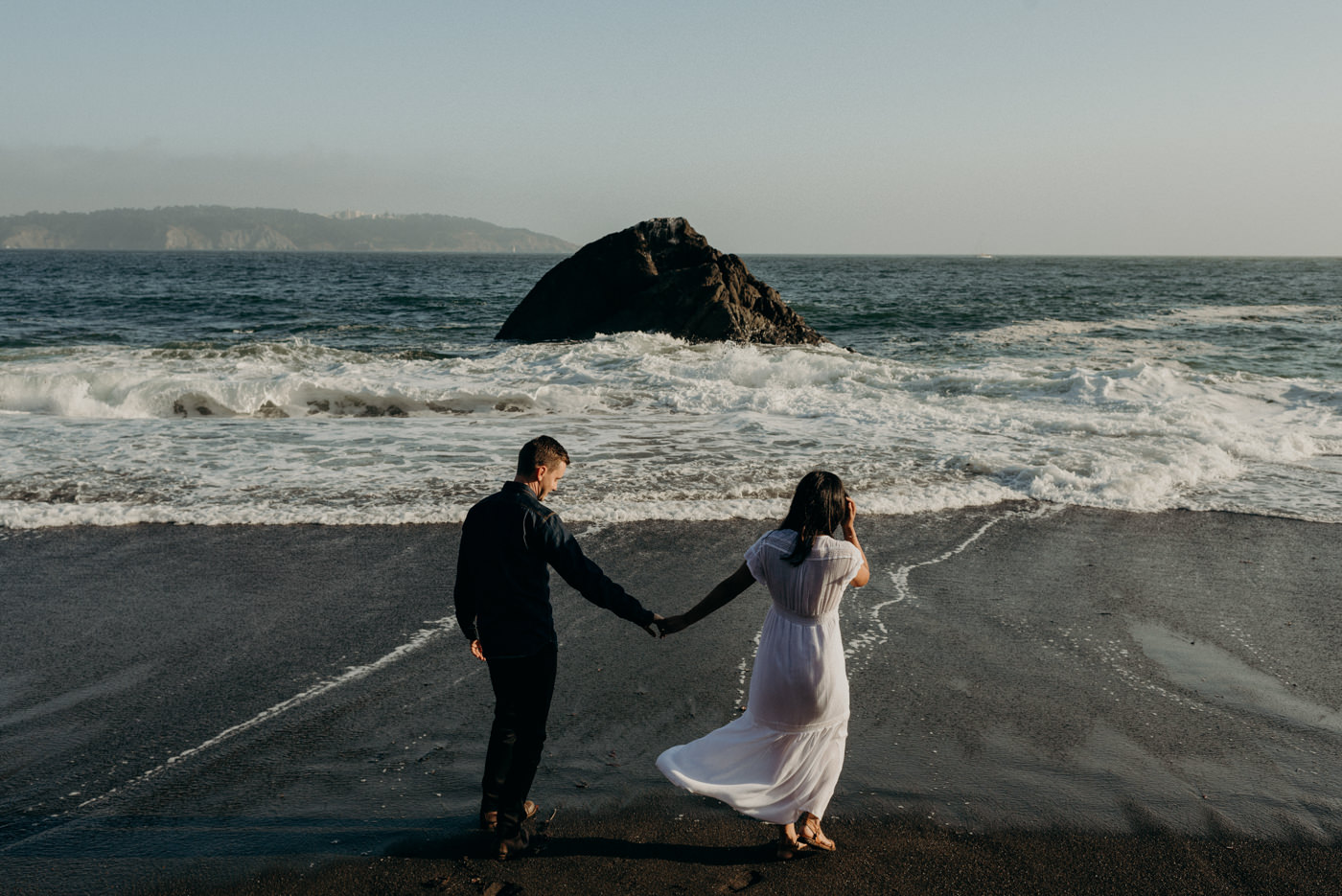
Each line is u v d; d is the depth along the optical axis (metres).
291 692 4.41
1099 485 8.66
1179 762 3.82
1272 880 3.02
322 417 12.27
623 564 6.43
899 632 5.24
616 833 3.28
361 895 2.90
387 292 53.72
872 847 3.20
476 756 3.82
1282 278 86.69
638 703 4.33
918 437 10.83
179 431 10.76
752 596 5.87
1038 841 3.24
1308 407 13.09
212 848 3.15
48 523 7.18
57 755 3.80
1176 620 5.50
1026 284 71.75
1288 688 4.57
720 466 9.35
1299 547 7.06
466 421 11.88
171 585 5.93
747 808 3.02
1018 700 4.40
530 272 109.25
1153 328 29.14
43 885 2.93
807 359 16.72
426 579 6.09
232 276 80.69
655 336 21.75
